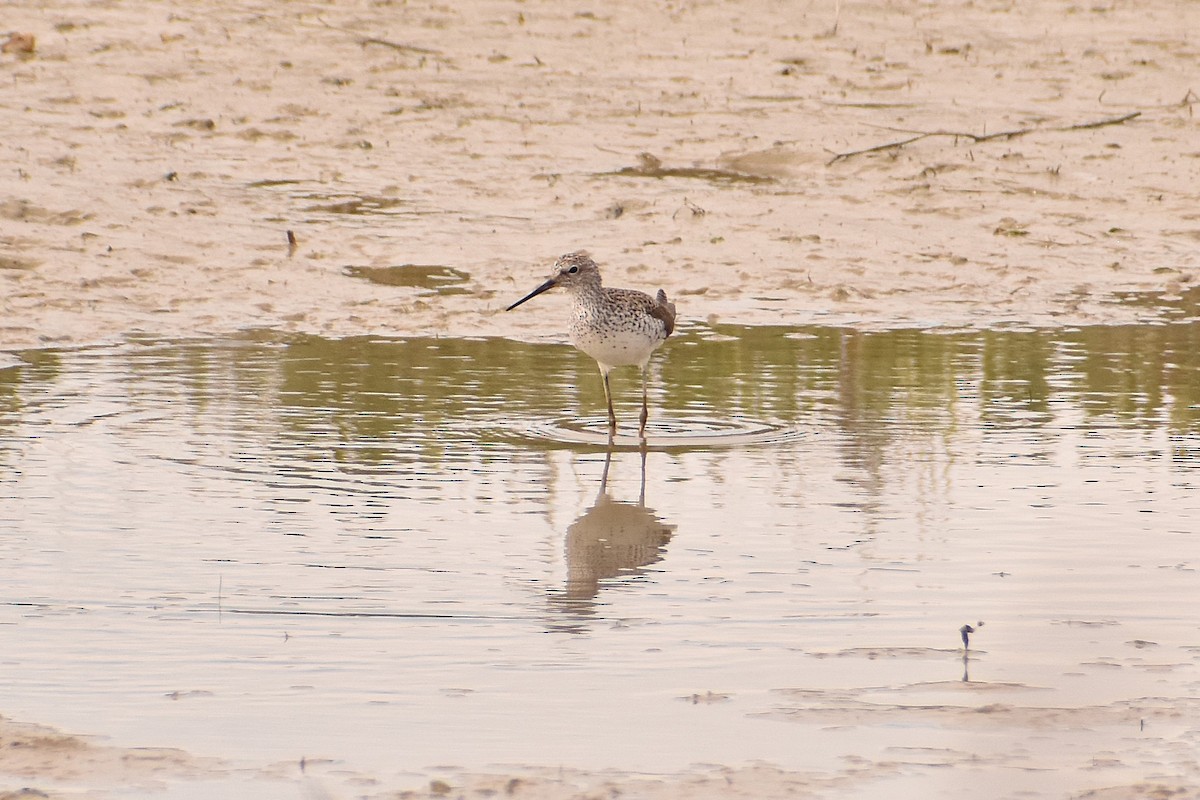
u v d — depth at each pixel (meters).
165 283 19.56
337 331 18.05
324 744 7.97
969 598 10.14
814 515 11.86
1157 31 33.91
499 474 12.91
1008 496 12.34
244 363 16.52
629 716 8.34
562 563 10.76
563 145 26.19
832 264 21.31
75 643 9.24
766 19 33.50
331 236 21.70
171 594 10.06
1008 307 19.70
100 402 14.86
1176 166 26.00
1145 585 10.36
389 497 12.20
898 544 11.18
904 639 9.45
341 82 28.45
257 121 26.47
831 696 8.60
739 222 22.92
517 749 7.92
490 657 9.13
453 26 31.91
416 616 9.77
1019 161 26.00
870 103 28.89
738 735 8.10
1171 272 21.52
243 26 30.97
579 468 13.13
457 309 19.06
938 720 8.28
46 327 17.69
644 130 27.02
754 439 14.07
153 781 7.52
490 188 24.09
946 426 14.52
